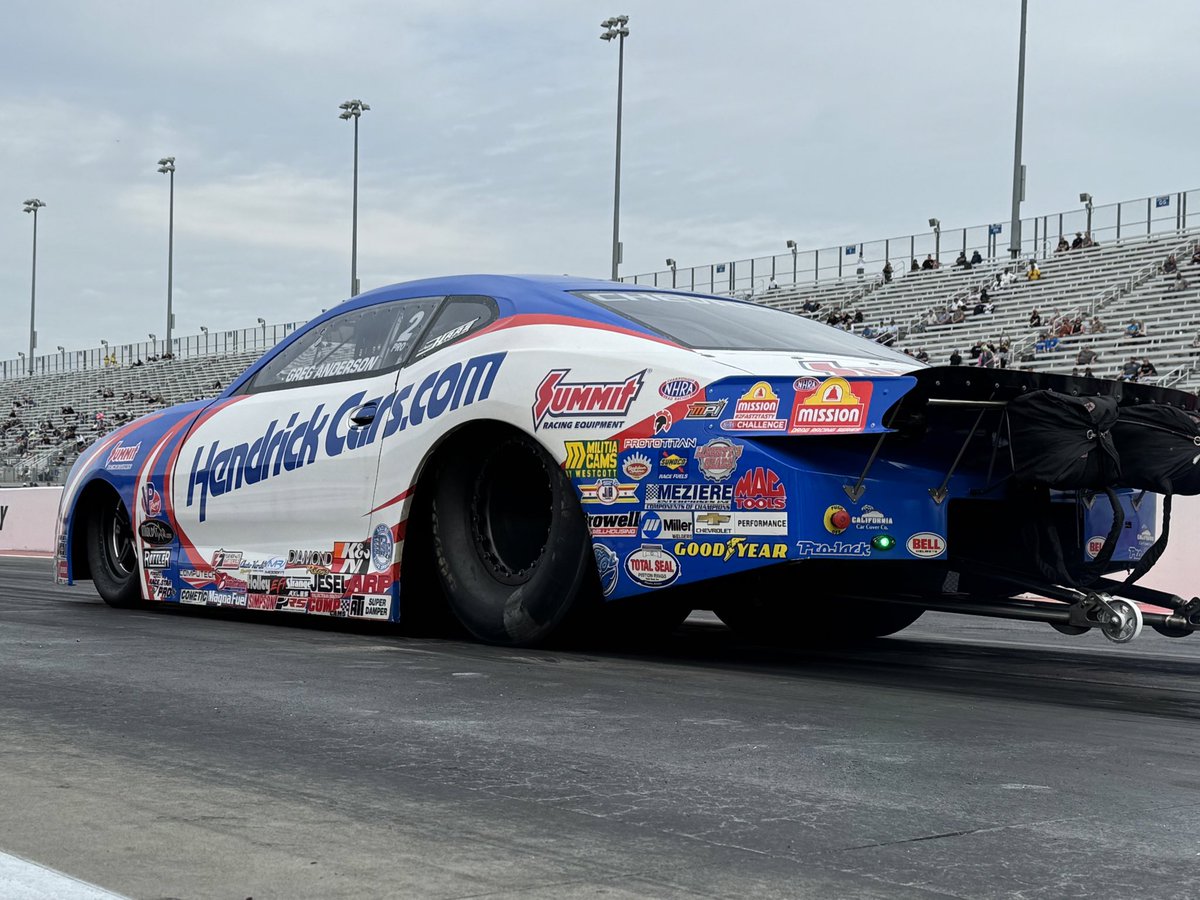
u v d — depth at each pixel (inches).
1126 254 943.7
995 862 84.1
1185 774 111.6
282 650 188.9
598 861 83.4
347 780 105.9
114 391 1603.1
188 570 241.9
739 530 159.0
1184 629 159.9
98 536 273.7
